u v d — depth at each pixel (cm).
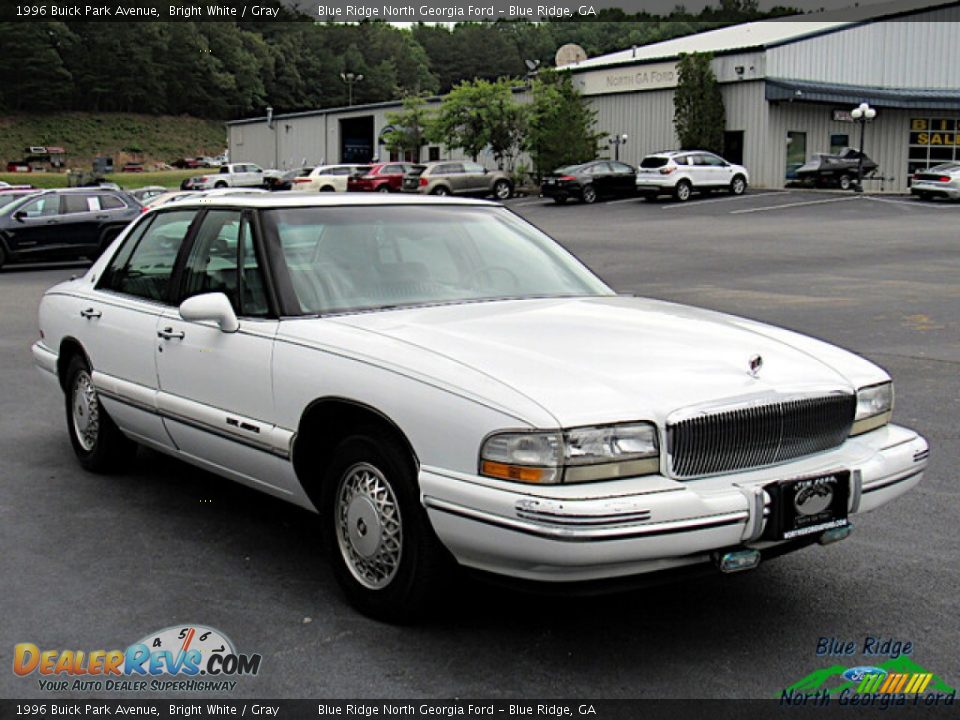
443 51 18038
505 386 345
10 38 14212
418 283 464
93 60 14875
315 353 406
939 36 4534
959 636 387
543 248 528
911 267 1880
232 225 480
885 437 404
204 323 467
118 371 541
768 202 3694
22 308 1490
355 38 17425
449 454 348
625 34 12025
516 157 5031
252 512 537
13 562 464
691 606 414
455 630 389
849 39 4347
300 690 345
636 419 336
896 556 471
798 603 417
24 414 772
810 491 355
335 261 460
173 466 627
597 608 411
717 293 1531
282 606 413
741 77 4191
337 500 408
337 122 6481
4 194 2702
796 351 410
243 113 16250
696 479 346
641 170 3934
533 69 5353
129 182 8881
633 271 1905
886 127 4528
